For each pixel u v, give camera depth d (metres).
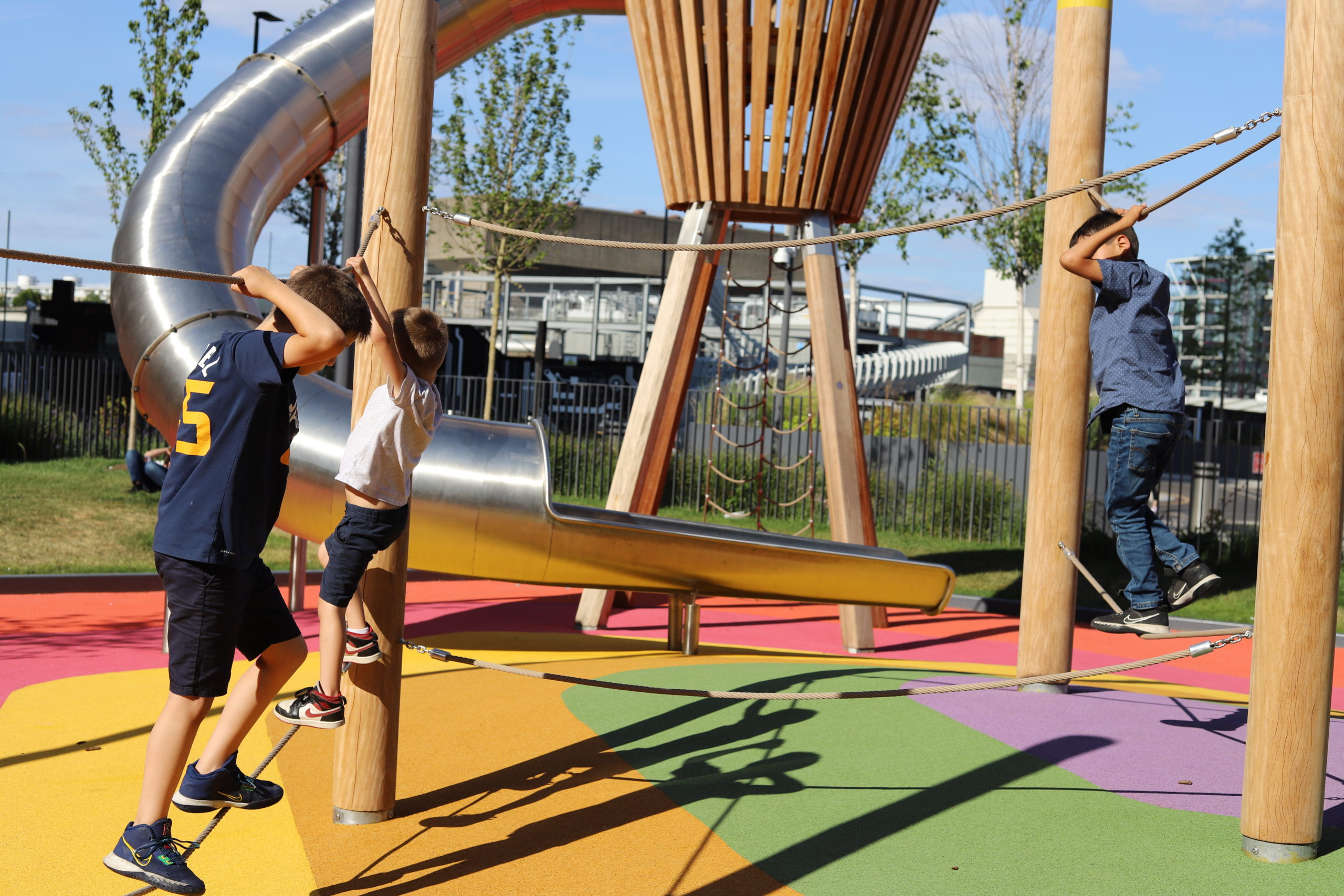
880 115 10.43
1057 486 7.13
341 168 30.00
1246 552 16.44
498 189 26.62
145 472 8.06
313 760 5.34
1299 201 4.27
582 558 8.48
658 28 10.21
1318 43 4.23
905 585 9.37
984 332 63.03
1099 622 5.39
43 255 3.32
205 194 9.17
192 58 20.86
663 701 6.67
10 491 16.11
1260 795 4.26
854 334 28.97
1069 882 4.00
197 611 3.42
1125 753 5.61
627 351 43.66
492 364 26.59
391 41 4.59
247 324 8.34
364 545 4.18
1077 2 7.14
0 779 5.02
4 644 8.63
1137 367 5.25
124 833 3.36
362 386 4.61
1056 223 7.17
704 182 10.50
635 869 4.09
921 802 4.84
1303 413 4.25
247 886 3.89
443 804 4.79
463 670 7.57
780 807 4.77
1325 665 4.23
